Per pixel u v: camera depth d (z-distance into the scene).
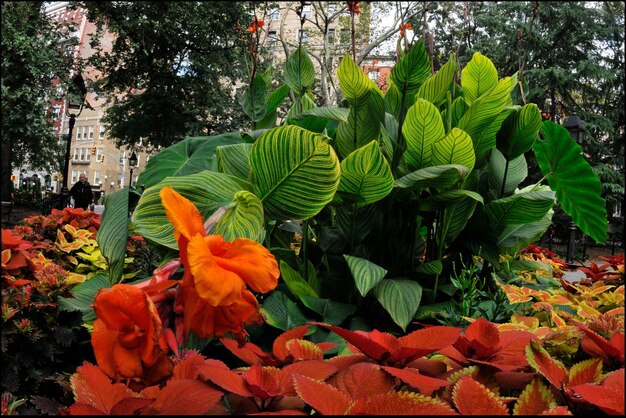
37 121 13.79
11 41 12.74
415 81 2.50
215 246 0.60
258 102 3.35
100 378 0.76
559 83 15.59
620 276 2.80
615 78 15.60
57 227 3.46
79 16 16.19
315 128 2.70
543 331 1.28
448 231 2.53
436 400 0.62
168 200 0.61
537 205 2.43
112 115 19.48
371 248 2.47
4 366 1.54
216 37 16.91
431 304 2.33
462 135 2.16
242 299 0.58
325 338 1.98
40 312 1.73
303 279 2.21
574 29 15.49
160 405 0.66
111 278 1.70
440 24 4.19
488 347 0.85
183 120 18.02
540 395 0.73
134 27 15.48
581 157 2.93
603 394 0.68
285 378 0.75
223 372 0.71
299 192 1.68
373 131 2.41
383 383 0.73
